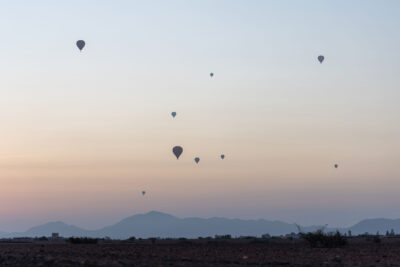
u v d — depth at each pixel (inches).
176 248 2534.5
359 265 1654.8
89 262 1477.6
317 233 2888.8
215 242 3745.1
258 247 2807.6
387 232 5531.5
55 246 2667.3
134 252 2106.3
